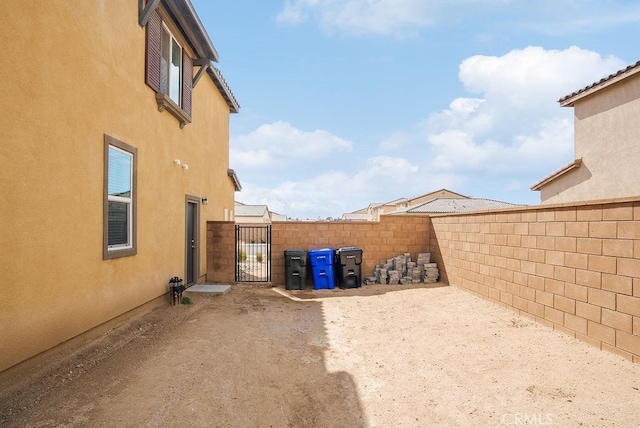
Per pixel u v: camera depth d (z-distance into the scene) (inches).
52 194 176.6
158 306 309.4
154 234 302.8
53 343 177.8
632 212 179.6
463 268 370.9
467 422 137.9
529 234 263.6
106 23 225.6
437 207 1013.8
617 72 443.2
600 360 182.7
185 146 382.6
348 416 144.3
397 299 358.6
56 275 179.6
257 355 207.9
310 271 442.6
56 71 178.5
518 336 228.1
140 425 132.6
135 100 267.0
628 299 180.9
